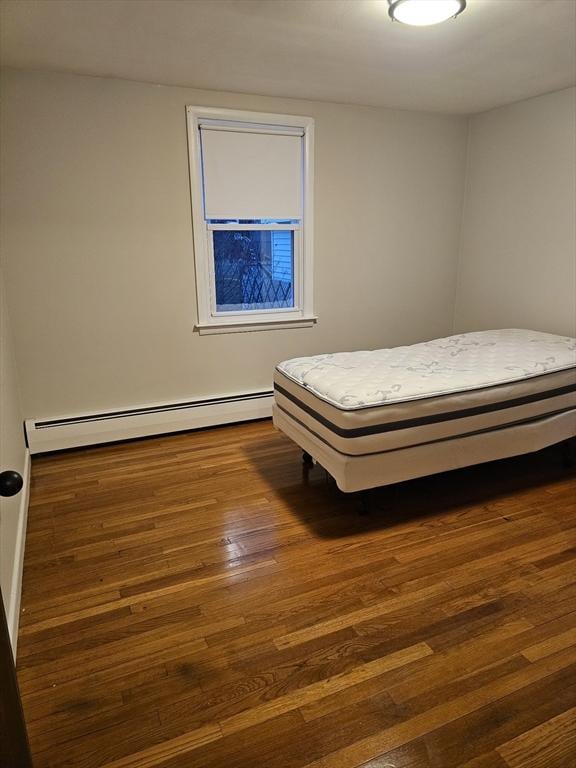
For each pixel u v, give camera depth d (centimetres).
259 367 395
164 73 301
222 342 378
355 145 386
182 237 349
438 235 437
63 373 336
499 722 144
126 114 317
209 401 377
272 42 254
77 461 325
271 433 372
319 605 193
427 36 249
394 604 193
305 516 257
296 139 368
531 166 376
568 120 345
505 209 402
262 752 137
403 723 144
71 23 230
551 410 285
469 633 178
